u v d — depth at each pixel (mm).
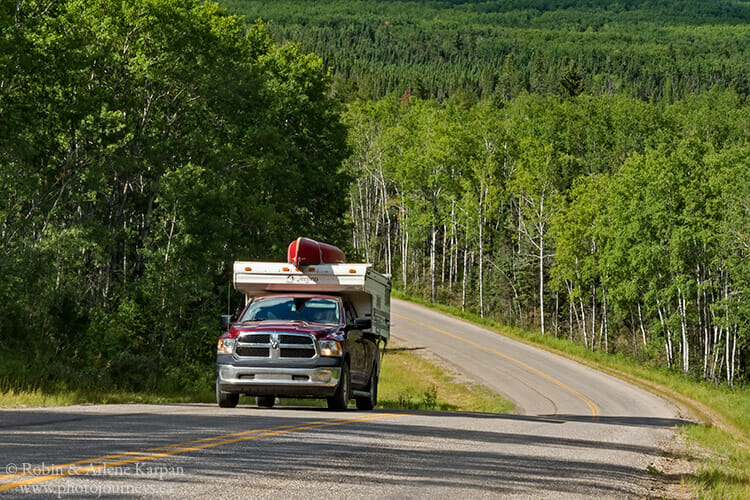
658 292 153250
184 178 85938
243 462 16547
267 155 101938
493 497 14969
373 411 39781
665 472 24000
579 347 145125
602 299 181125
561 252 169375
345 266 41781
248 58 116688
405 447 21219
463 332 153875
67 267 74688
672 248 144625
